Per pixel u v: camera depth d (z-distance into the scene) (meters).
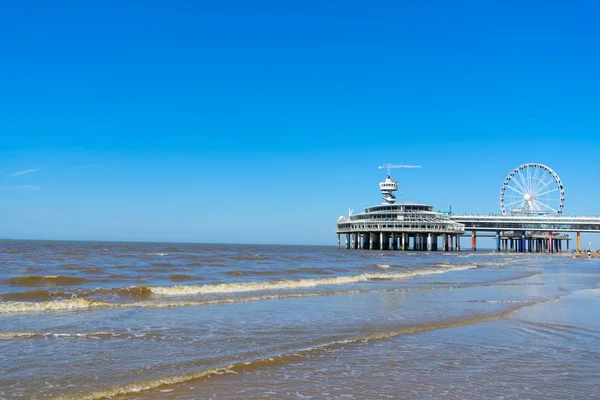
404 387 9.76
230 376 10.39
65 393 9.05
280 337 14.48
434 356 12.38
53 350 12.30
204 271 42.75
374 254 121.38
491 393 9.41
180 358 11.80
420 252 152.62
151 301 22.11
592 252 175.88
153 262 55.38
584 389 9.73
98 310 19.16
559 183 168.88
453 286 33.06
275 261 67.12
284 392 9.38
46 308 19.27
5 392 9.02
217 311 19.44
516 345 13.77
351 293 27.17
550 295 27.69
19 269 40.94
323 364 11.50
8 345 12.72
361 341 14.05
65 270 40.50
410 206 158.88
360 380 10.23
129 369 10.74
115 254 77.69
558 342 14.23
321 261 71.50
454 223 157.62
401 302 23.33
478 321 17.84
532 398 9.13
